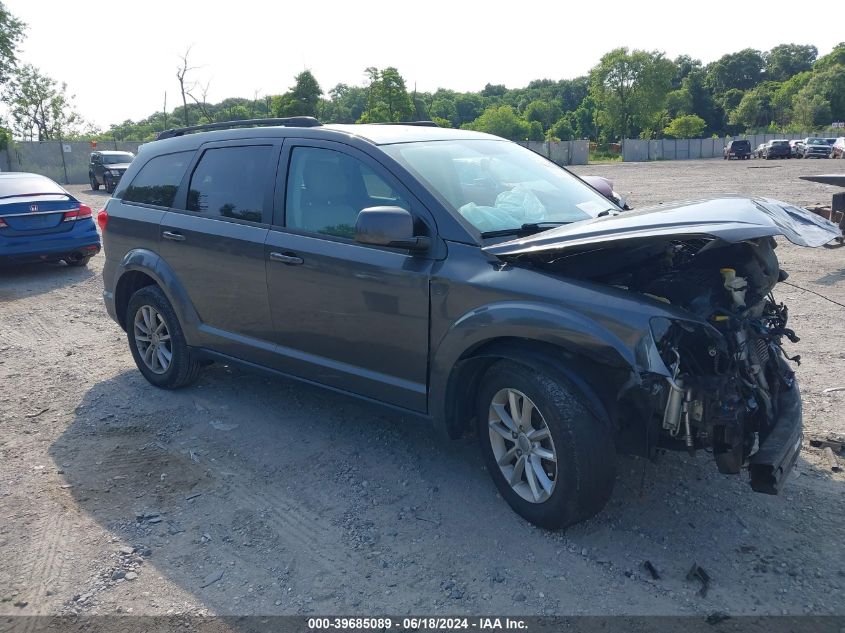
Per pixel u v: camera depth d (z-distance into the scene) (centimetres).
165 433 481
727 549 332
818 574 312
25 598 317
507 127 9925
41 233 1041
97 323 790
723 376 308
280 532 361
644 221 328
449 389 368
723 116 14375
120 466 437
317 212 429
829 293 786
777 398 361
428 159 414
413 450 441
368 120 6272
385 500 386
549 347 335
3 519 381
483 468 414
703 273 345
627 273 358
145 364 563
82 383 588
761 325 333
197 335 512
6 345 713
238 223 471
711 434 314
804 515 357
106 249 581
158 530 366
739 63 15650
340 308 411
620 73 9856
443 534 352
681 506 366
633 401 316
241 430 480
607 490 329
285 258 432
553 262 346
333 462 430
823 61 12975
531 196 423
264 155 467
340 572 327
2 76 5228
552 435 328
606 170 4194
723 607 294
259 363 476
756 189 2197
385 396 403
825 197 1827
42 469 436
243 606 307
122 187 580
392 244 366
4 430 498
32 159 4044
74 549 352
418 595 309
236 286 472
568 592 306
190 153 524
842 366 552
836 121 10819
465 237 366
